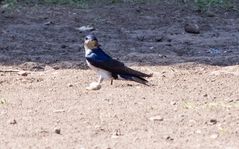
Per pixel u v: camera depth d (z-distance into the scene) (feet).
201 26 70.13
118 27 68.49
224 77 47.29
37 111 38.09
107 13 73.67
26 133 33.83
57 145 31.91
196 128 34.76
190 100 40.52
